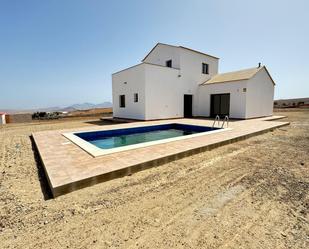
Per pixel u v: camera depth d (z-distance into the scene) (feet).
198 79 54.80
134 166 12.07
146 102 42.68
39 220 7.27
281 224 6.98
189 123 36.45
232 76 51.21
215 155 16.26
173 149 15.90
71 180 9.64
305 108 103.30
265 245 5.90
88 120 52.54
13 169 13.10
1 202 8.62
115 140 26.43
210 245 5.91
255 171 12.53
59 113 71.05
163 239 6.19
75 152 15.08
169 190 9.82
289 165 13.70
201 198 8.98
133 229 6.72
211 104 53.01
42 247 5.84
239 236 6.33
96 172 10.73
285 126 34.55
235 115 46.52
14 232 6.59
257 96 48.06
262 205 8.34
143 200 8.79
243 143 20.90
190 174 12.01
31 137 24.57
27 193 9.52
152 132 32.83
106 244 5.97
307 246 5.84
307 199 8.84
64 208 8.11
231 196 9.17
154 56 57.41
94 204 8.42
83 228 6.79
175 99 48.80
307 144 20.42
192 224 7.00
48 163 12.34
